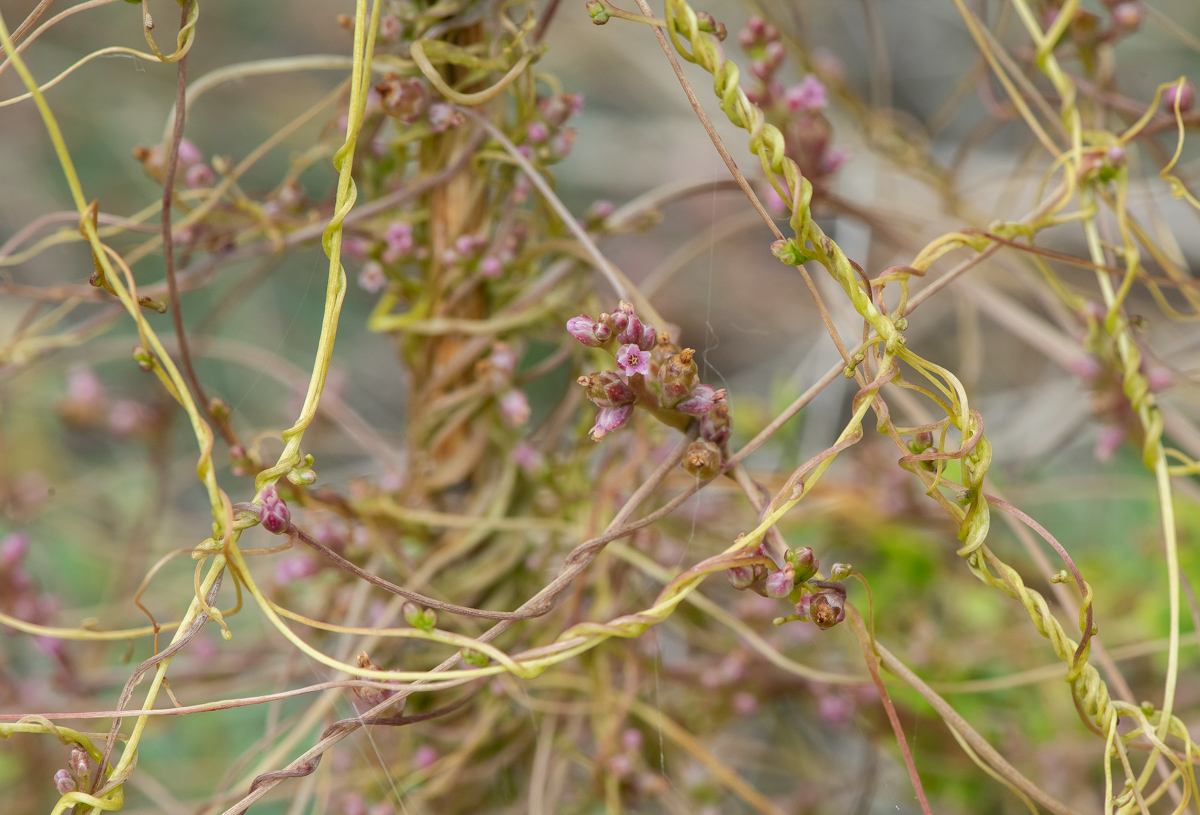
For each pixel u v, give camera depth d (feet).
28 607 1.20
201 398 1.07
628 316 0.99
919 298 1.02
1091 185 1.10
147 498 1.51
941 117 1.33
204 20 2.10
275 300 1.93
